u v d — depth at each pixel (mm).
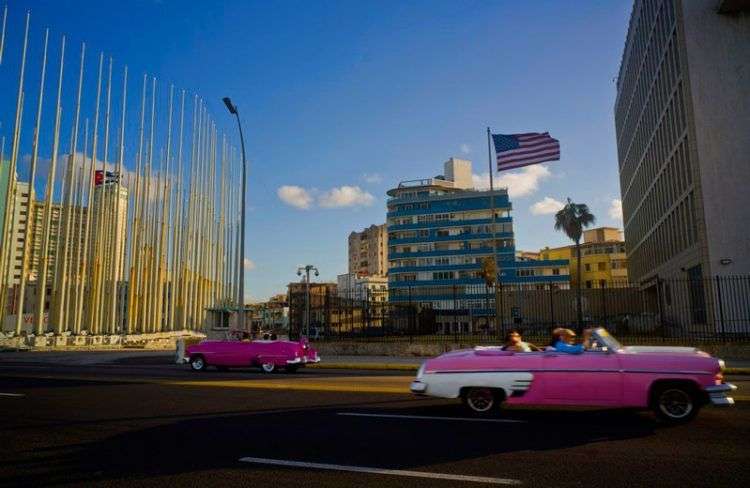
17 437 7430
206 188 56844
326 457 6254
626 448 6586
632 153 52312
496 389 8891
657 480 5270
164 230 52281
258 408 9703
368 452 6469
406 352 24203
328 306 30328
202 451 6574
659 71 37812
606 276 95688
